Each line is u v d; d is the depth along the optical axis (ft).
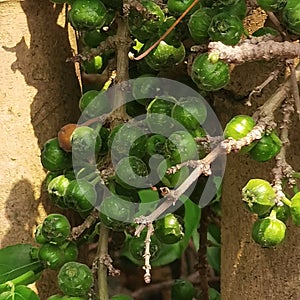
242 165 3.25
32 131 3.36
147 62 3.15
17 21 3.33
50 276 3.39
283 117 3.00
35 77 3.36
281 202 2.89
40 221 3.37
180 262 4.65
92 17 3.06
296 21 2.93
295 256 3.18
